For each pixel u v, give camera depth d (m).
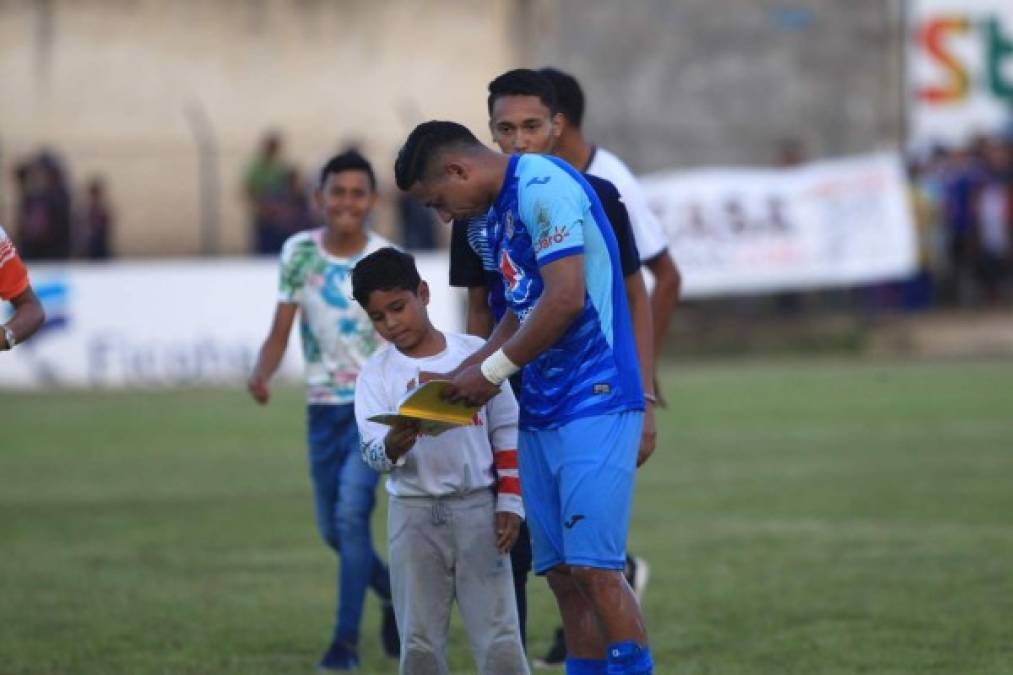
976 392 56.78
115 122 86.38
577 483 16.95
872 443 45.06
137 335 64.12
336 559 30.56
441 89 88.81
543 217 16.50
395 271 17.59
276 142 71.62
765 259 70.69
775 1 84.75
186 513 35.81
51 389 63.06
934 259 74.62
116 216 84.62
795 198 70.94
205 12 86.94
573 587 18.23
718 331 74.06
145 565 30.02
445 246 71.00
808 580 27.47
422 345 17.89
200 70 87.00
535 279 16.95
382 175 87.25
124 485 40.00
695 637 23.58
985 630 23.58
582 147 21.58
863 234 70.94
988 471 39.69
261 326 64.88
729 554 29.97
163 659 22.91
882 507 34.78
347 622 22.53
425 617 17.80
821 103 84.75
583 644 18.23
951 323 73.94
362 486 22.98
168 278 64.31
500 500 17.55
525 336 16.34
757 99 84.88
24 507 36.88
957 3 80.75
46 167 69.75
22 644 23.81
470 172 16.77
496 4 88.50
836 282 70.94
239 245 84.88
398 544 17.77
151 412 55.53
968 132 81.00
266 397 24.16
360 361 23.45
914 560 29.02
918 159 75.62
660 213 70.44
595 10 85.00
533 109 19.39
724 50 84.81
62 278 63.75
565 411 17.05
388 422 16.78
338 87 88.25
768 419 50.91
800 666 21.72
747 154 84.88
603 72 84.88
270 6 87.56
